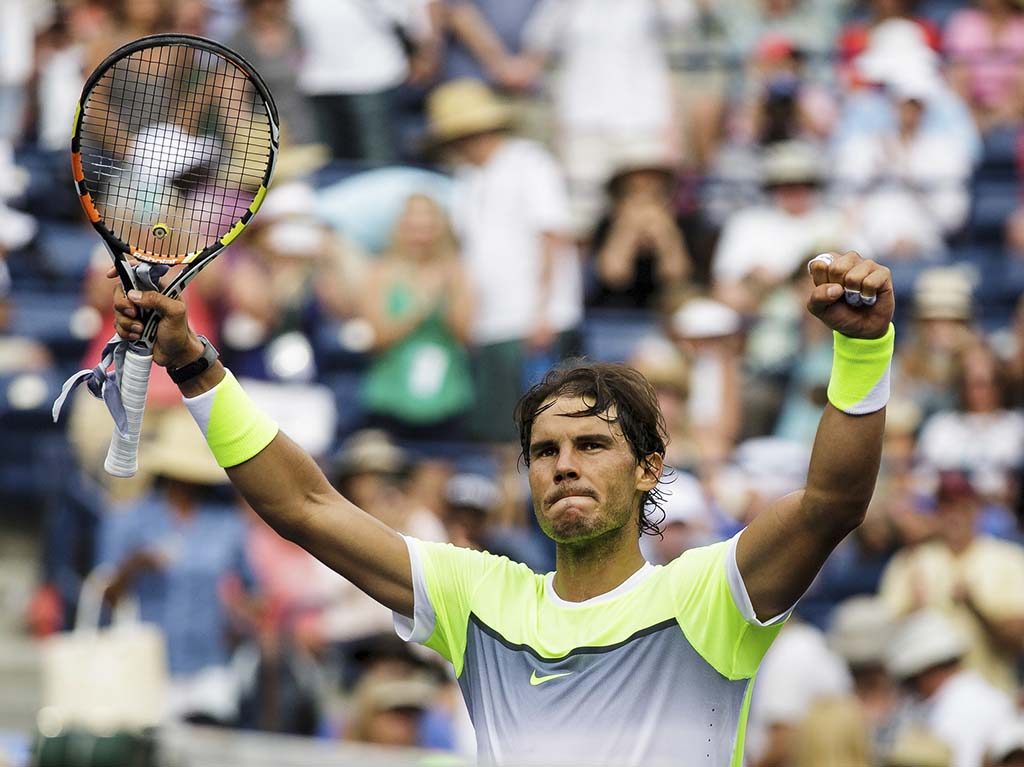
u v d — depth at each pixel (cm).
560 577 1427
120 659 2264
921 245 4094
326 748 2830
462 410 3650
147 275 1448
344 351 3644
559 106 4181
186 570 3067
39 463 3753
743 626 1370
